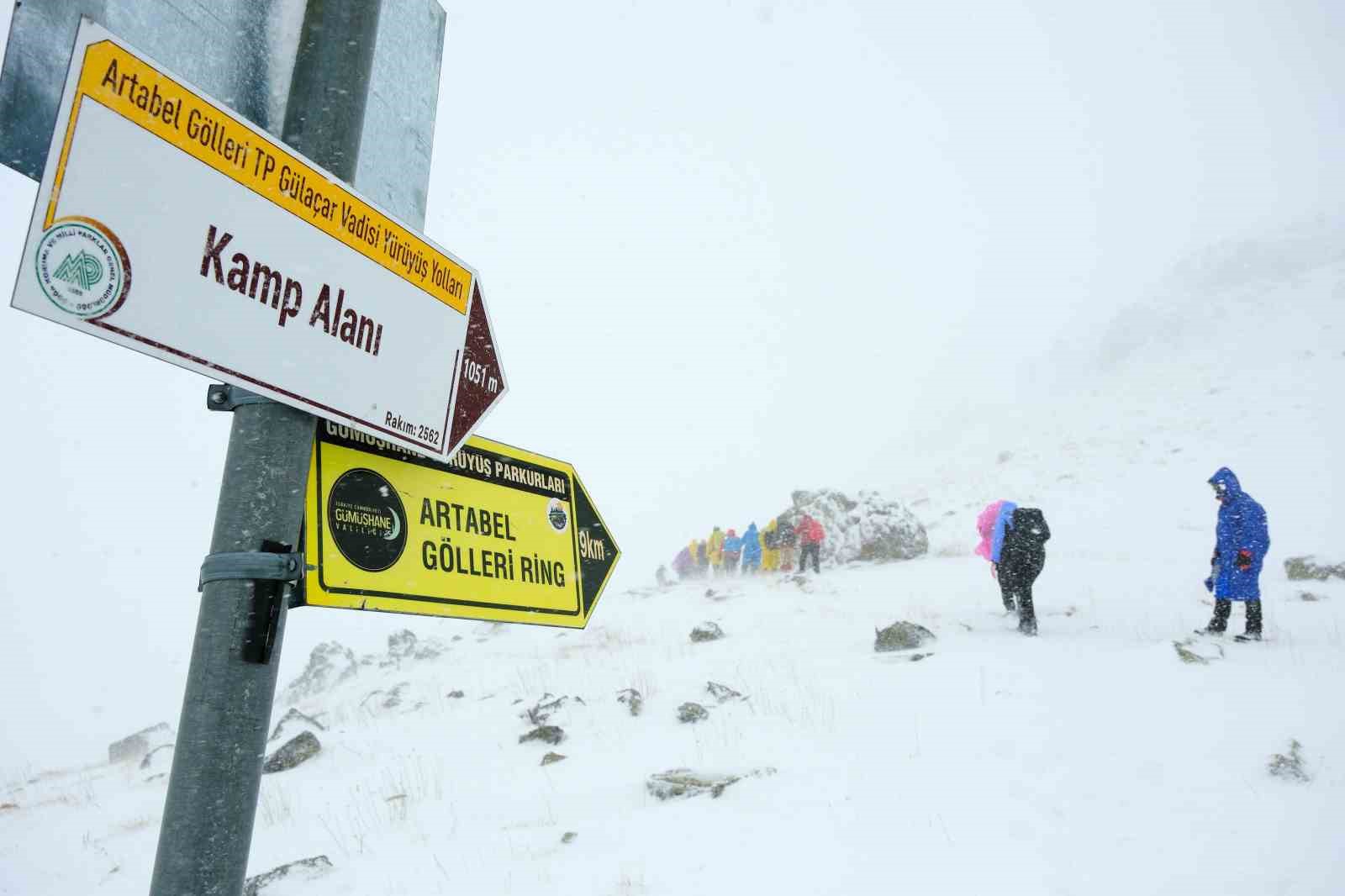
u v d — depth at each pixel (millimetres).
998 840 5297
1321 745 6156
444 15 2523
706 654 13203
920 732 7539
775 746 7738
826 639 13195
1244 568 10070
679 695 10453
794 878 5070
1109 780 6023
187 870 1521
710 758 7680
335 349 1942
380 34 2260
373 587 2090
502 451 2674
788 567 25766
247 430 1785
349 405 1966
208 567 1678
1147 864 4777
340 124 1987
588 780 7684
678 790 6801
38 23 1591
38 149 1575
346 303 1991
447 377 2344
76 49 1463
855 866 5148
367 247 2070
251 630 1642
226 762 1578
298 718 12281
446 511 2402
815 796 6359
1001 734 7223
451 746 9797
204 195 1659
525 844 6203
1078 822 5430
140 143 1553
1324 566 16234
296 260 1855
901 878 4926
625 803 6844
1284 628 11062
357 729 11656
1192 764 6121
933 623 13258
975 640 11359
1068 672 8781
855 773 6742
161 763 13430
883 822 5727
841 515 26422
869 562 25219
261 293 1762
